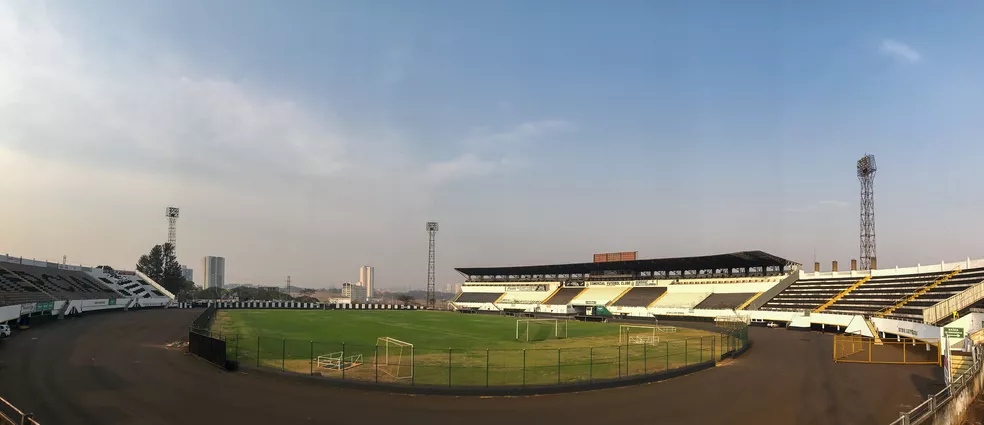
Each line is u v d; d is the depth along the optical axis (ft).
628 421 67.82
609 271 402.93
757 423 67.15
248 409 70.54
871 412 72.95
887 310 200.44
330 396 78.95
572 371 101.50
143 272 474.08
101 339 149.59
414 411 71.20
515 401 77.97
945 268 220.64
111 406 71.36
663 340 171.42
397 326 225.35
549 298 414.82
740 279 311.27
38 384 85.20
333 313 349.20
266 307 418.92
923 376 102.22
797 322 234.58
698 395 83.15
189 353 122.52
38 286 253.65
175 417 66.28
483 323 254.47
